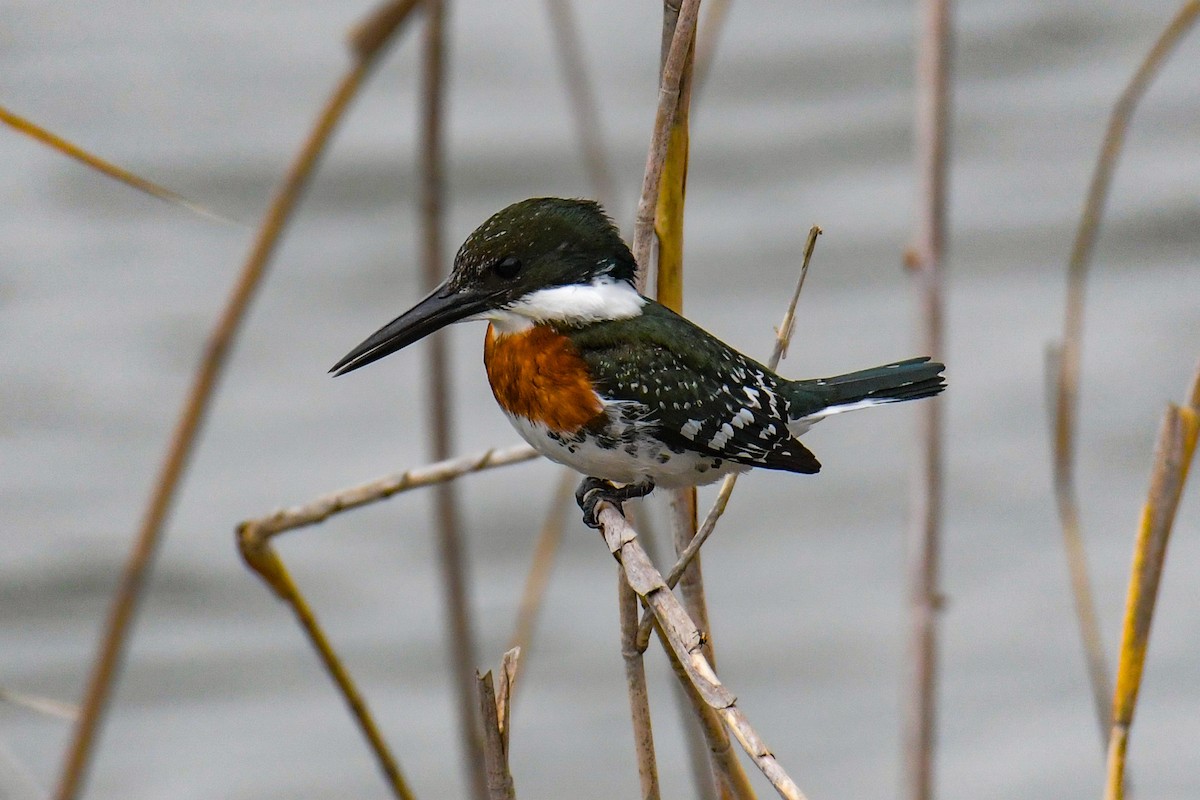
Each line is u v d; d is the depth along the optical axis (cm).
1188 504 1495
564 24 864
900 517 1514
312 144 626
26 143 1998
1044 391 1628
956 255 1855
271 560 716
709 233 1900
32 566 1454
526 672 1358
